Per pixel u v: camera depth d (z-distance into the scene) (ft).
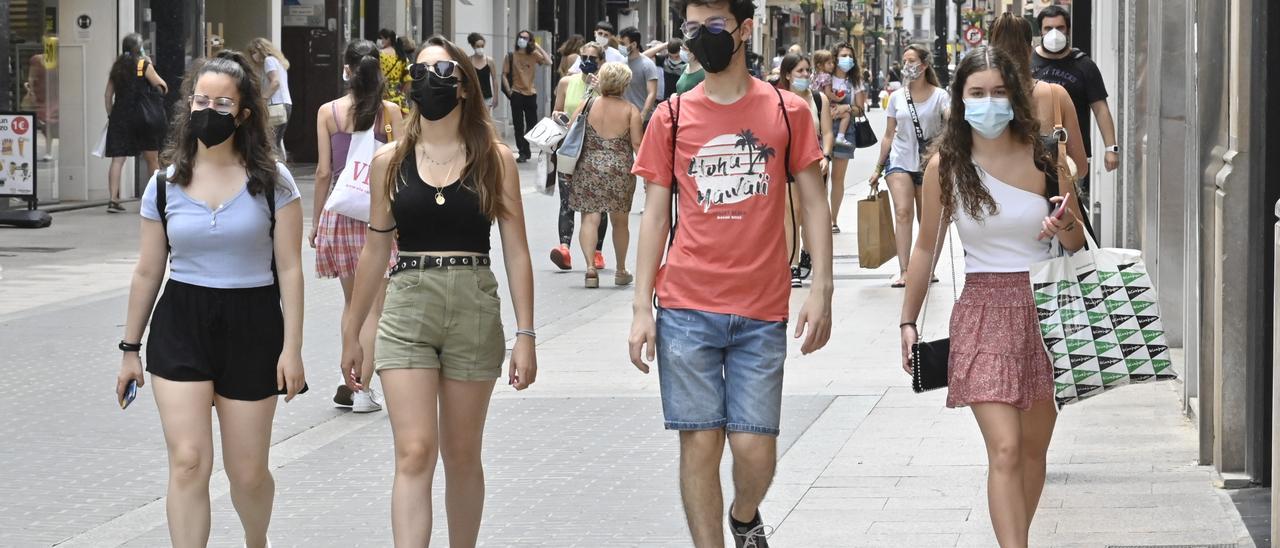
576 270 55.88
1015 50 27.63
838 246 62.28
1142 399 32.40
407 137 20.12
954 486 25.43
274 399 20.34
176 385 19.71
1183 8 33.63
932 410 31.24
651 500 25.30
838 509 24.23
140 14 81.66
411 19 121.70
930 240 20.52
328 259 31.78
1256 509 23.56
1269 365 24.57
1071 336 19.76
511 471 27.30
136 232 65.87
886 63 453.17
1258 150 24.13
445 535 23.66
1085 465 26.76
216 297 19.86
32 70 75.92
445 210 19.89
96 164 78.95
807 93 55.62
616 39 82.89
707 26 18.93
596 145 50.44
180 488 19.56
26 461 28.55
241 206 19.88
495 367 20.29
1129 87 42.09
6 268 54.34
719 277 19.34
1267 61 23.80
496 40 143.54
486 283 20.17
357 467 28.04
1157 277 34.88
